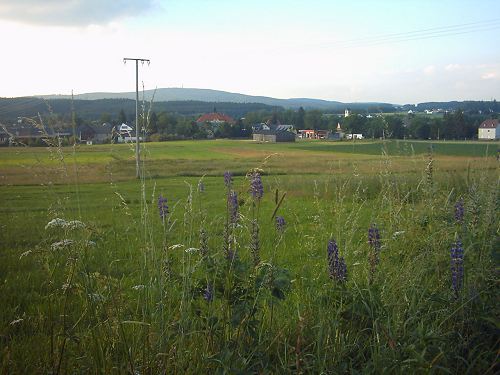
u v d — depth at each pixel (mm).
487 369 3830
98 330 3594
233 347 3607
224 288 3809
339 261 4250
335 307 4168
